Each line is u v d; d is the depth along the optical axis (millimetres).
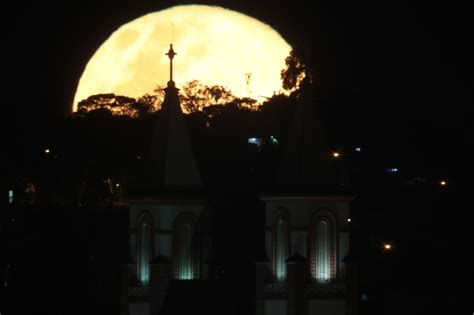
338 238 162375
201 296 166250
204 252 170625
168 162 171250
